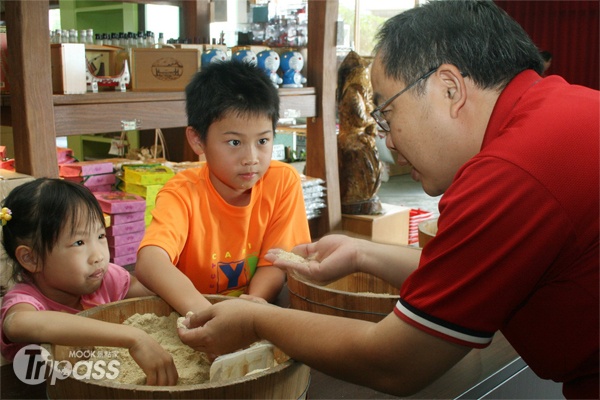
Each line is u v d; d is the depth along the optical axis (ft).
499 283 2.41
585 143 2.41
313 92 8.60
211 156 4.37
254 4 9.60
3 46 6.05
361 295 3.59
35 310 3.54
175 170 7.50
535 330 2.70
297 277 4.08
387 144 3.08
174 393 2.41
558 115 2.49
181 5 9.27
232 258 4.77
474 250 2.42
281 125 16.01
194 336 3.11
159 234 4.25
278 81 8.36
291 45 9.03
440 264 2.49
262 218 4.88
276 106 4.45
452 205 2.52
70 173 7.06
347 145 9.27
